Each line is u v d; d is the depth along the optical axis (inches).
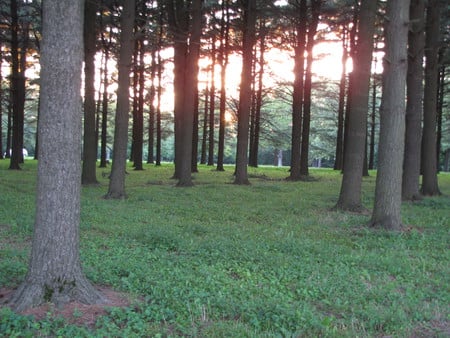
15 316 160.1
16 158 987.3
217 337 158.6
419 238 347.3
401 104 384.5
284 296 202.4
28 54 1113.4
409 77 605.9
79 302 177.9
